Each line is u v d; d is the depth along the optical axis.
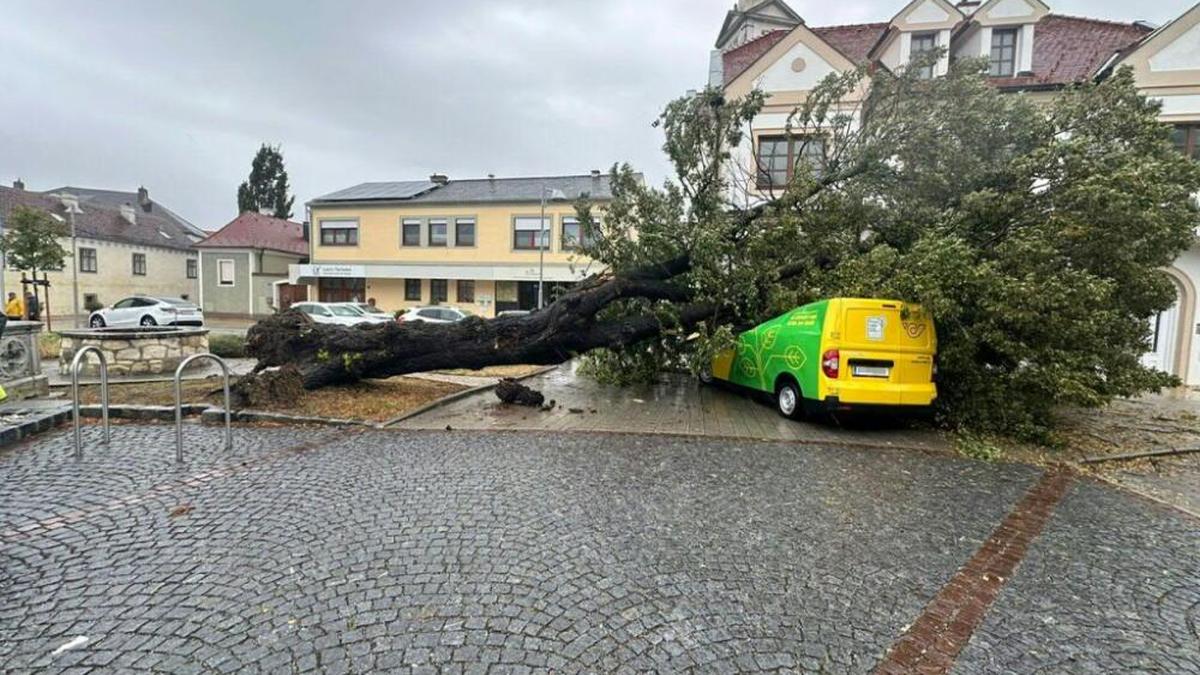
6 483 4.68
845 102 12.16
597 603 2.95
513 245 27.30
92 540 3.62
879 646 2.65
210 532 3.76
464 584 3.12
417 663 2.43
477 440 6.41
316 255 29.44
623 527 3.95
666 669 2.43
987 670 2.50
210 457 5.54
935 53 8.34
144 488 4.61
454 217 27.77
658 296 9.48
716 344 8.20
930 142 8.01
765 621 2.83
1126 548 3.85
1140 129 7.23
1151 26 14.48
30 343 7.97
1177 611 3.04
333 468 5.24
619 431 6.94
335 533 3.77
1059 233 6.55
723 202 10.10
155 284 37.53
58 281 31.55
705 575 3.28
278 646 2.54
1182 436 7.32
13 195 32.00
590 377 11.62
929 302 6.51
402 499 4.43
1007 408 6.83
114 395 8.20
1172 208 6.79
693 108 9.59
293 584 3.09
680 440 6.57
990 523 4.25
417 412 7.71
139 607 2.85
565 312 8.79
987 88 7.88
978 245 7.43
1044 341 6.54
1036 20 13.79
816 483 5.09
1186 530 4.22
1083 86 7.96
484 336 8.83
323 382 8.64
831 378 6.93
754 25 20.84
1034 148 7.65
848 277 7.71
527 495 4.56
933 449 6.45
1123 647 2.70
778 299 8.40
